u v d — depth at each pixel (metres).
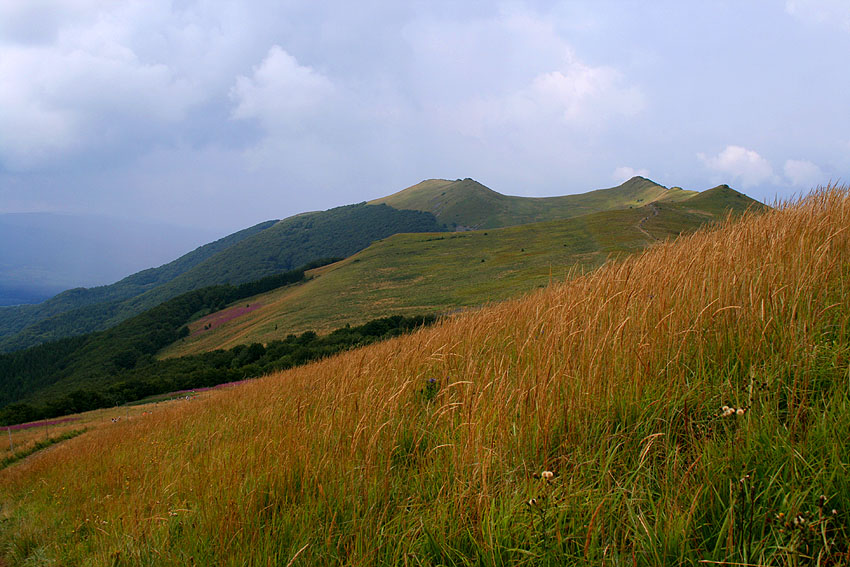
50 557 4.81
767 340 2.82
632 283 4.35
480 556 2.08
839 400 2.19
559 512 2.10
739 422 2.20
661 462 2.33
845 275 3.32
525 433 2.74
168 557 3.17
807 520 1.69
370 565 2.29
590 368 2.91
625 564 1.84
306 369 11.02
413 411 3.79
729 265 3.85
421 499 2.71
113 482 6.69
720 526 1.89
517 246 116.19
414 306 78.81
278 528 2.76
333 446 3.52
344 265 139.25
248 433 5.72
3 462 20.38
